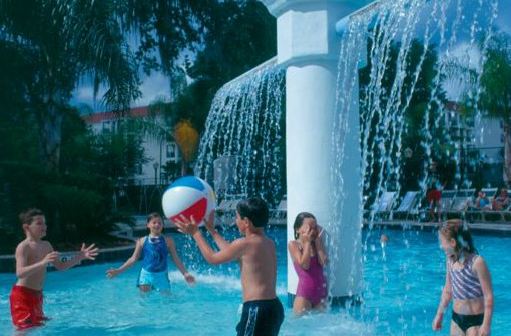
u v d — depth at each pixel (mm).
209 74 23766
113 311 6469
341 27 6270
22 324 5473
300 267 6055
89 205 13055
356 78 6582
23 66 14070
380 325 5508
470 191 21125
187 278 7516
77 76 14102
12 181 12375
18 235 11859
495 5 6254
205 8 19578
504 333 5188
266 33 20641
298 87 6539
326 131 6422
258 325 3854
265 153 21672
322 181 6391
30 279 5512
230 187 19766
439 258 11445
